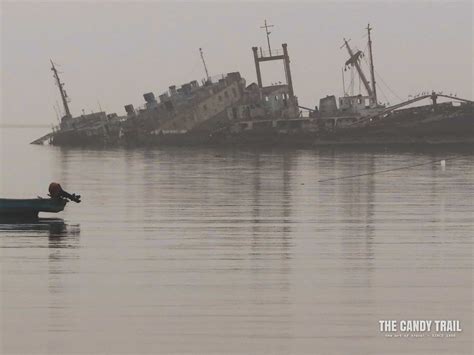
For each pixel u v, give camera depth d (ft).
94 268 459.73
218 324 356.59
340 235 581.12
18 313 370.12
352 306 382.01
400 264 472.44
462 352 328.08
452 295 400.26
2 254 499.51
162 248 525.75
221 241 555.28
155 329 350.43
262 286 418.51
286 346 331.98
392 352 327.06
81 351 326.65
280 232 597.11
